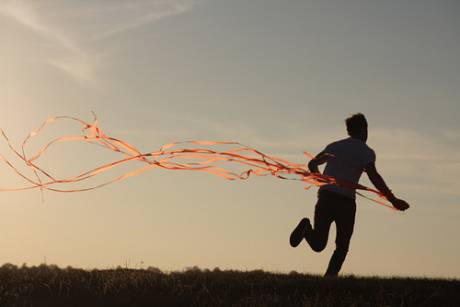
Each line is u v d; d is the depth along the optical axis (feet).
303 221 35.91
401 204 34.91
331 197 35.50
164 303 29.73
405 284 33.32
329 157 35.86
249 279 33.83
